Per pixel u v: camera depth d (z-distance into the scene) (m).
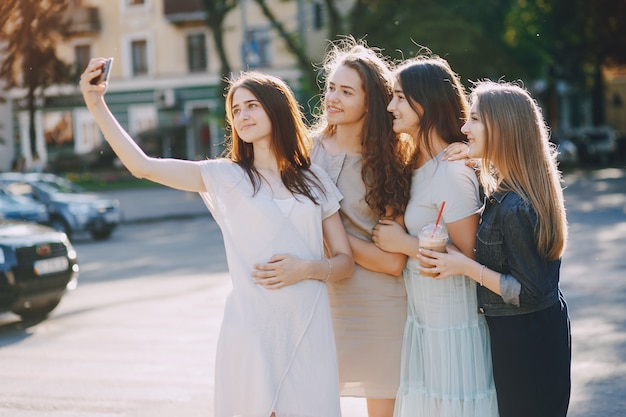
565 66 40.56
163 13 38.66
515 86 3.54
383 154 3.86
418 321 3.80
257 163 3.66
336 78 3.95
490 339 3.54
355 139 4.02
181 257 15.01
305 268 3.49
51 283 9.33
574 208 20.16
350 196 3.97
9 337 8.65
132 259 15.15
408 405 3.77
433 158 3.76
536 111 3.48
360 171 3.98
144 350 7.74
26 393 6.36
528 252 3.37
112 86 39.78
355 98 3.93
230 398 3.43
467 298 3.67
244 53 26.89
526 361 3.43
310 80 24.41
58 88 7.14
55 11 6.28
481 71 22.11
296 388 3.44
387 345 3.98
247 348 3.42
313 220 3.59
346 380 4.04
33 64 6.62
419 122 3.75
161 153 39.09
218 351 3.50
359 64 3.94
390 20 21.50
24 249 9.15
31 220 18.27
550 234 3.37
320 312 3.55
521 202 3.38
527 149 3.42
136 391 6.35
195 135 39.38
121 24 39.25
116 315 9.55
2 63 6.59
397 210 3.83
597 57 37.59
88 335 8.53
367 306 3.98
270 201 3.54
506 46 24.20
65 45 6.70
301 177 3.62
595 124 45.75
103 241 18.94
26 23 6.20
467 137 3.63
